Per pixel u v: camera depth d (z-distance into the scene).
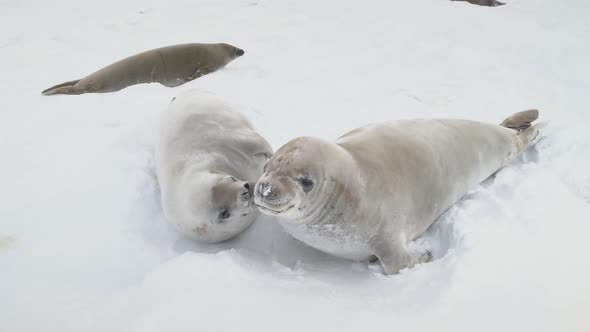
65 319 2.78
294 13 9.55
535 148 4.66
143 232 3.71
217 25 9.20
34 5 11.05
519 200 3.80
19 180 4.18
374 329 2.60
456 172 3.83
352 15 9.16
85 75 7.07
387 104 5.72
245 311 2.70
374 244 3.27
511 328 2.60
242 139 4.03
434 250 3.61
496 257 3.10
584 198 3.84
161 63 7.09
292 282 3.04
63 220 3.71
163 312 2.68
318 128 5.11
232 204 3.37
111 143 4.69
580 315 2.67
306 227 3.21
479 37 7.68
